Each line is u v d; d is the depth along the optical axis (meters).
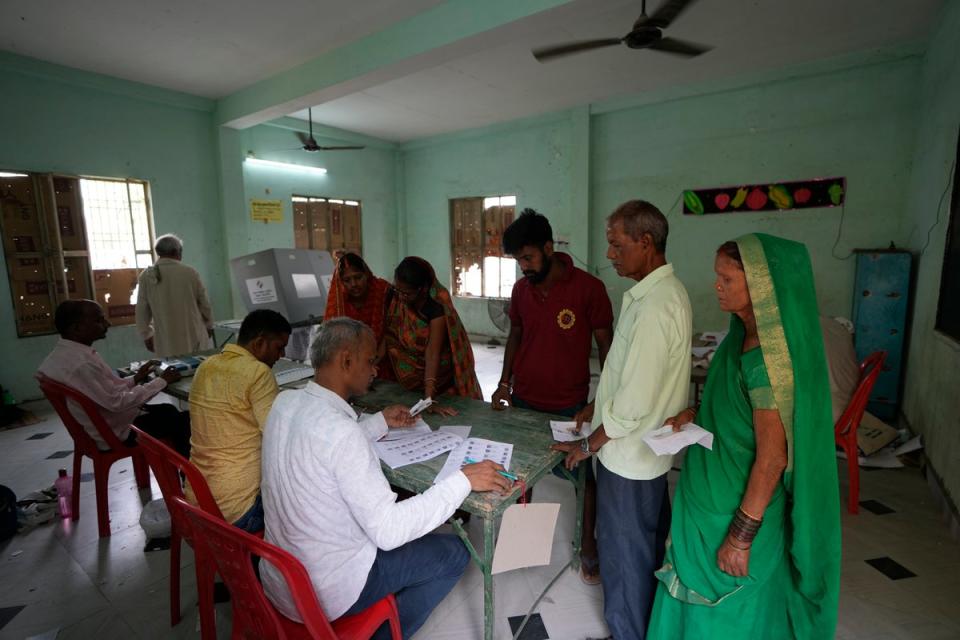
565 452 1.58
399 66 3.91
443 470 1.43
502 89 5.30
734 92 5.06
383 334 2.34
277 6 3.47
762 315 1.10
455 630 1.73
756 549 1.20
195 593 1.95
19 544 2.29
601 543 1.55
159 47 4.10
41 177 4.43
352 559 1.20
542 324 1.98
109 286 4.93
